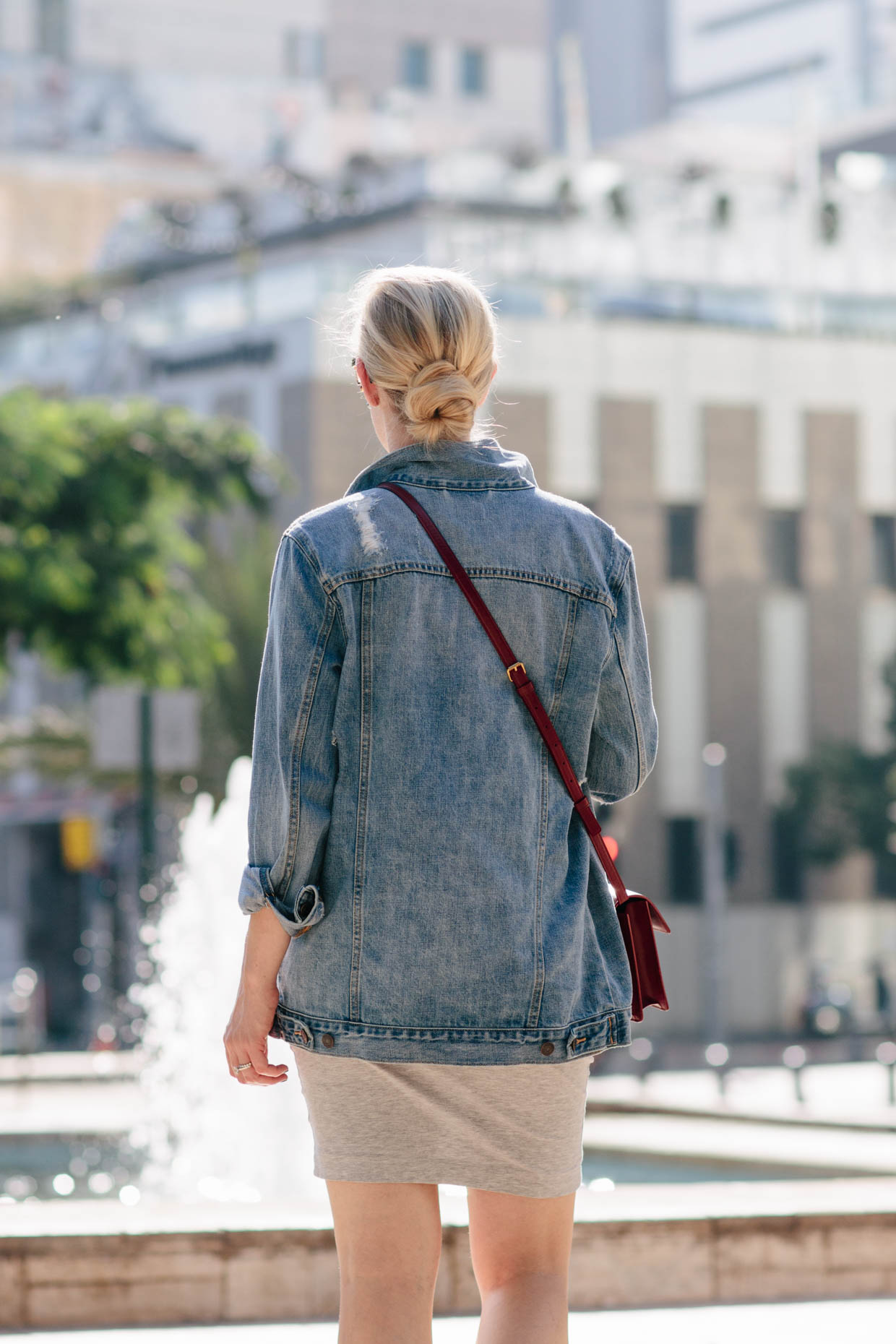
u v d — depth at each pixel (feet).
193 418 87.45
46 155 206.90
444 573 9.32
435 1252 9.29
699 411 136.77
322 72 268.00
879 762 134.10
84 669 82.99
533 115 286.87
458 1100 9.08
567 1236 9.54
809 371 139.95
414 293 9.56
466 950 8.96
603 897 9.59
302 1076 9.30
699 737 134.72
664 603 134.92
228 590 116.67
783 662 137.90
